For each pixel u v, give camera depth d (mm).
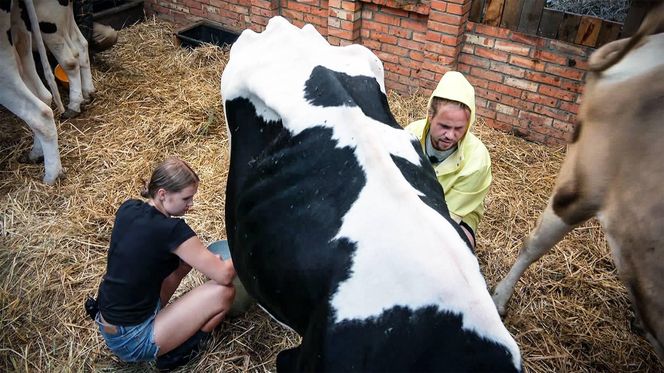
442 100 2295
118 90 4609
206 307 2396
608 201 2146
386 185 1662
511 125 4457
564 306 2984
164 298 2578
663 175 1896
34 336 2670
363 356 1465
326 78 2020
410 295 1454
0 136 3996
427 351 1407
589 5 3908
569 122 4184
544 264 3219
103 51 5125
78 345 2629
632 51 2033
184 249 2213
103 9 5672
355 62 2244
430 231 1536
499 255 3266
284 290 1812
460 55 4418
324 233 1704
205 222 3334
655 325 2021
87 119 4242
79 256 3104
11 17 3277
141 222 2174
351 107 1893
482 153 2486
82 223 3307
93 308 2404
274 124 2105
